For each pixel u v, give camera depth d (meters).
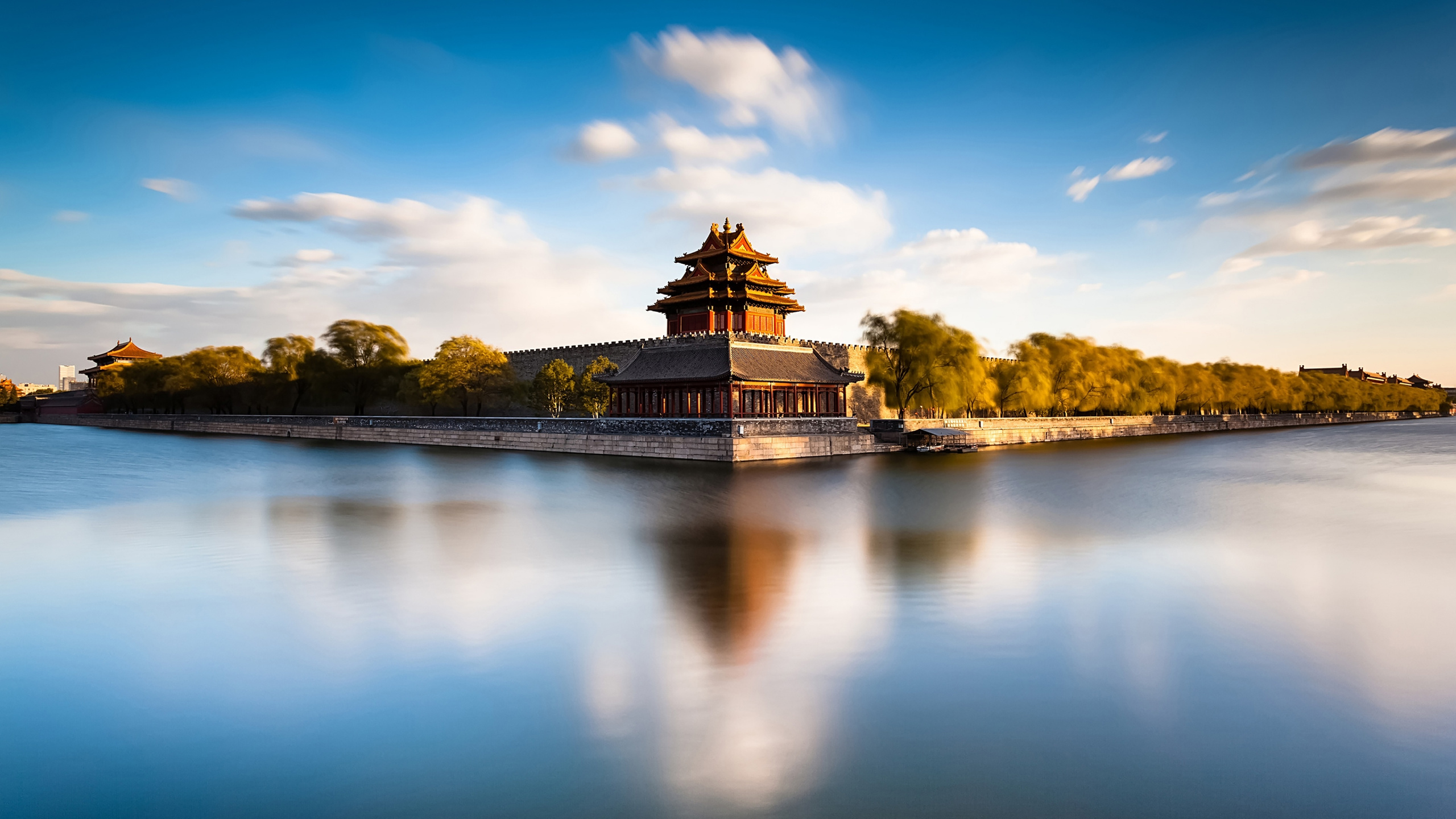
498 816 13.70
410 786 14.66
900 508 47.81
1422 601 26.77
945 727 16.89
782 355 94.12
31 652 21.70
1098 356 128.00
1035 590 27.77
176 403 159.62
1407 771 15.16
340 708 17.94
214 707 18.05
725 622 23.92
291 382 137.12
